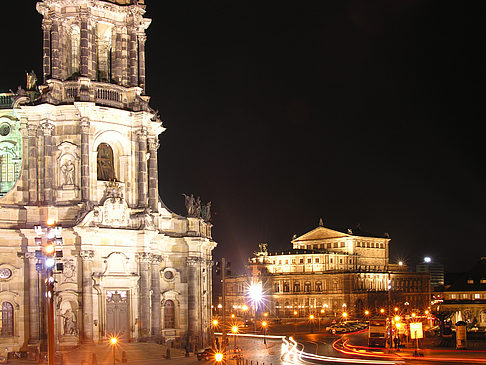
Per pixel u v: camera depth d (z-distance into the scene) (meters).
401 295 195.00
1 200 81.69
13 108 90.12
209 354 77.06
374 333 91.69
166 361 75.75
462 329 87.19
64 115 83.62
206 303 97.06
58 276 80.25
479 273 156.00
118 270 83.44
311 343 102.94
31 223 81.00
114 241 83.44
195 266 93.00
